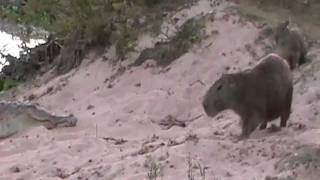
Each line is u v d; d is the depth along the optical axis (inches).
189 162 657.0
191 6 1204.5
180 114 965.8
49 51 1352.1
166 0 1251.8
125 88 1079.6
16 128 922.7
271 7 1200.2
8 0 1843.0
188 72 1061.8
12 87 1321.4
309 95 869.8
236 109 742.5
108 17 1241.4
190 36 1124.5
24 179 721.0
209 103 748.0
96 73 1156.5
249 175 632.4
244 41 1083.9
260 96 734.5
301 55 1008.2
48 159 771.4
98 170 699.4
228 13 1147.9
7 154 821.2
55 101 1111.0
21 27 1691.7
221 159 677.9
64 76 1201.4
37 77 1300.4
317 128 762.8
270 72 738.8
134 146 788.6
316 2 1240.2
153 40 1162.0
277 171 637.9
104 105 1035.9
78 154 782.5
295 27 1099.3
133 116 962.1
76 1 1285.7
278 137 724.0
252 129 741.9
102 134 878.4
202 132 818.2
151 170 650.2
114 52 1181.7
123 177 666.2
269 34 1080.8
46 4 1376.7
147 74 1093.8
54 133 894.4
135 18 1224.8
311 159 640.4
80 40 1251.2
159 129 892.0
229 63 1051.3
